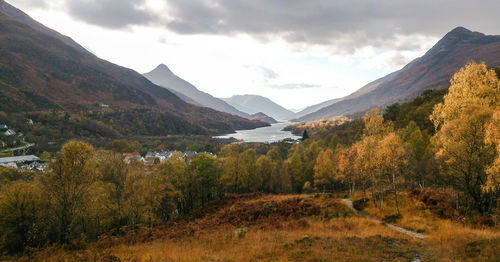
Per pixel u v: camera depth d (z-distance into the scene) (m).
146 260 13.61
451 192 30.69
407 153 33.81
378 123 53.00
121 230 34.22
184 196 52.12
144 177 43.28
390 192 40.06
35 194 31.56
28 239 29.45
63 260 14.99
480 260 12.44
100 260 13.64
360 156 37.72
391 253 14.74
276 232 23.25
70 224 30.92
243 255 14.80
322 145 113.75
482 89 27.59
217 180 60.41
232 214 35.03
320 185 73.25
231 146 121.69
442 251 14.71
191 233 24.78
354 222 28.19
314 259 13.52
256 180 69.88
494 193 23.86
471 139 24.45
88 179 32.47
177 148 197.88
